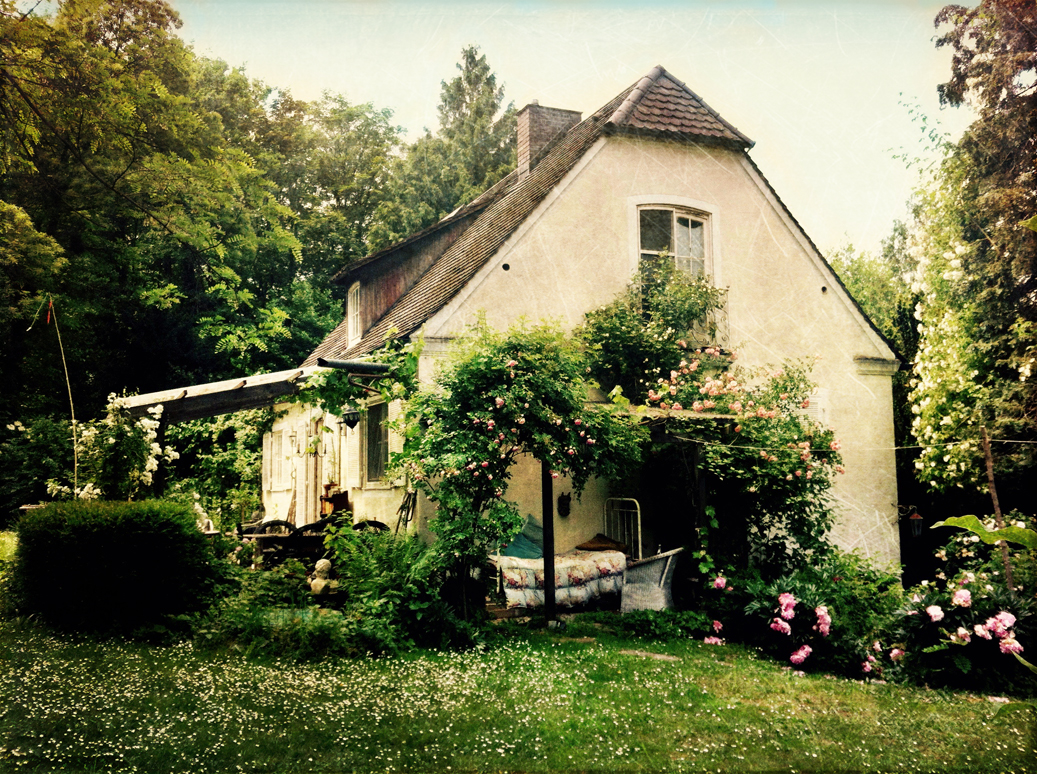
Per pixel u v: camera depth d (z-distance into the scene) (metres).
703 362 9.70
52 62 9.99
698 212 10.53
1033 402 8.40
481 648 6.37
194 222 14.02
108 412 8.19
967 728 4.55
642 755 3.94
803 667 6.48
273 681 4.99
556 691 5.10
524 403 7.23
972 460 8.80
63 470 11.42
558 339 7.89
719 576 7.70
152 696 4.54
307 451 11.97
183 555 6.78
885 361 11.10
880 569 9.48
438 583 6.91
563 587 8.00
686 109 10.58
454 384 7.36
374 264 12.70
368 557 6.89
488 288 9.16
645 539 9.52
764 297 10.64
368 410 11.14
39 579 6.43
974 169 8.04
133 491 8.19
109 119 11.34
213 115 13.53
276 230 14.90
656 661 6.26
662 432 8.24
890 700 5.29
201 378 16.95
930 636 6.16
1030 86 7.30
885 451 10.83
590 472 8.07
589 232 9.85
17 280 11.76
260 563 8.38
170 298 15.01
